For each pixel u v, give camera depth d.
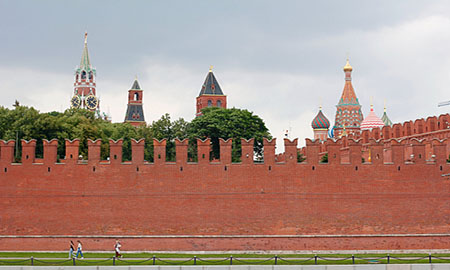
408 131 77.69
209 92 166.75
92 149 55.41
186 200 55.19
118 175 55.28
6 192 54.97
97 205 54.94
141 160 55.44
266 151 55.91
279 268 46.47
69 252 51.69
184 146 55.69
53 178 55.09
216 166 55.53
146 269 45.97
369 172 56.16
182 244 54.78
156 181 55.28
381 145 56.44
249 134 91.50
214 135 91.00
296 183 55.75
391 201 56.03
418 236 55.72
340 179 56.00
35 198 54.91
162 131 107.06
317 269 46.72
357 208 55.78
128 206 55.00
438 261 50.38
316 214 55.56
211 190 55.34
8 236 54.47
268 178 55.66
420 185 56.31
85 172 55.22
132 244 54.62
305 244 55.16
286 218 55.41
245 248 54.91
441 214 56.19
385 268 47.41
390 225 55.78
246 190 55.47
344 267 47.06
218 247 54.81
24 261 48.94
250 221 55.22
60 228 54.66
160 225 54.91
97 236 54.59
